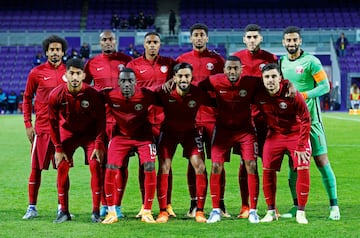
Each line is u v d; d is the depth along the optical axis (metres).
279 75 6.84
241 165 7.45
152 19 42.50
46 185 9.97
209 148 8.06
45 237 6.04
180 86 6.90
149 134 7.18
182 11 45.81
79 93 6.93
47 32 40.41
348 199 8.54
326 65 38.69
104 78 8.27
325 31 39.06
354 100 35.38
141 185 7.70
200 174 7.14
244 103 7.07
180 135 7.29
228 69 6.91
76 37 39.91
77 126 7.18
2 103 35.94
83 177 10.92
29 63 39.47
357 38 39.41
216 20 44.94
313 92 7.33
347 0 46.28
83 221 6.98
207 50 8.33
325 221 6.89
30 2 46.28
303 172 6.88
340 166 12.29
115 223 6.85
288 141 7.04
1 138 19.47
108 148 7.17
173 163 13.13
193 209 7.52
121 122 7.02
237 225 6.69
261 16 45.25
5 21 44.81
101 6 46.31
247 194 7.46
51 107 7.00
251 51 7.95
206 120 7.98
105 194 7.16
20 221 6.99
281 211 7.77
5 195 9.00
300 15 45.22
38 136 7.53
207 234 6.16
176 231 6.34
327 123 25.72
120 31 39.59
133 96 6.91
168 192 7.55
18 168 12.28
